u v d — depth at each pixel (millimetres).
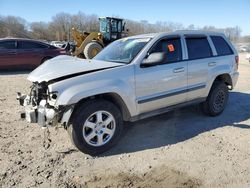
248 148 4812
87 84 4371
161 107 5336
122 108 4863
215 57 6191
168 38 5445
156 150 4730
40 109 4426
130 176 3969
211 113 6320
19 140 5055
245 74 13641
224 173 4031
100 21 19328
